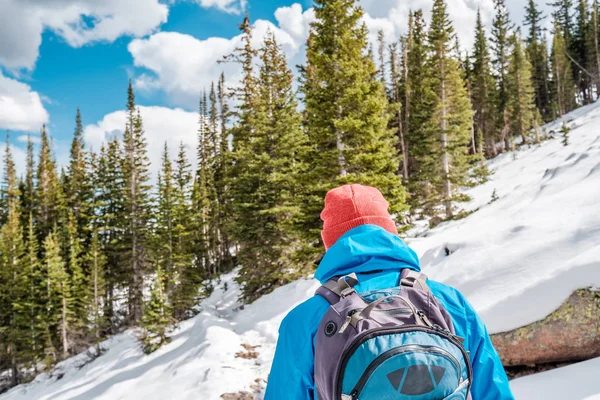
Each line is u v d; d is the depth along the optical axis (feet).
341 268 4.30
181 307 77.00
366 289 3.96
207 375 29.40
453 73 92.84
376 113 42.80
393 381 3.13
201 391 26.73
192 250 106.52
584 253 14.23
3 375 98.89
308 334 3.91
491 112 156.97
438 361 3.22
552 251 16.63
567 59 183.93
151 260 98.02
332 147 47.85
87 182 148.77
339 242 4.40
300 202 55.83
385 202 5.07
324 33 46.85
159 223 90.79
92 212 138.72
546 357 13.44
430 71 94.17
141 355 54.29
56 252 100.58
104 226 127.65
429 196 80.59
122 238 116.26
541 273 15.70
